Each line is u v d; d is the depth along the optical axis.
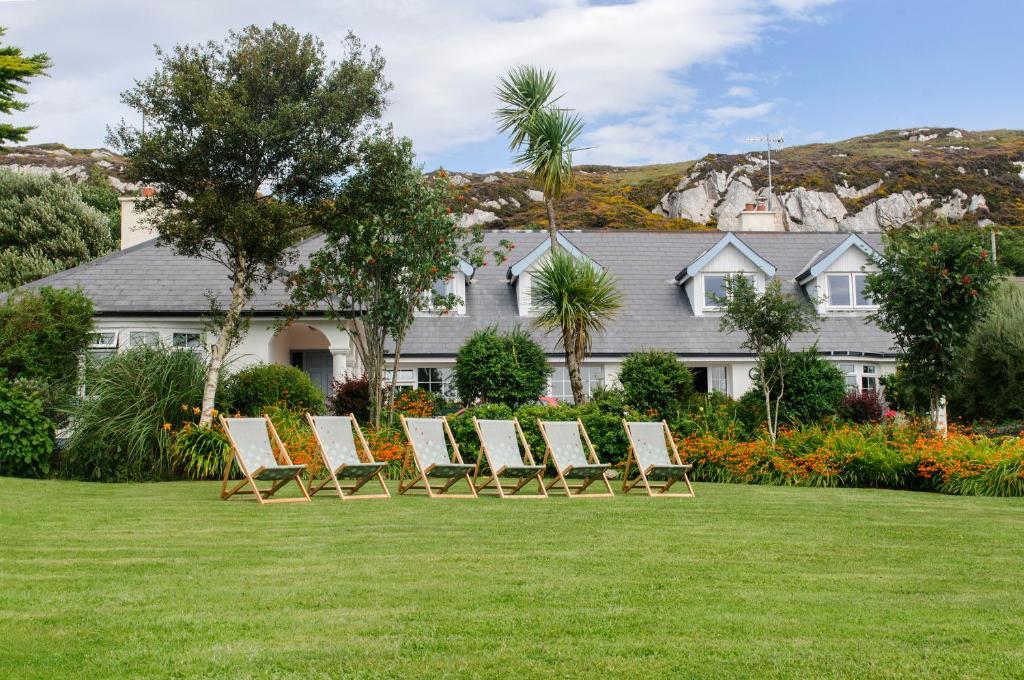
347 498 11.52
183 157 15.38
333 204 16.34
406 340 24.14
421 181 17.61
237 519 9.33
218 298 21.66
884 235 18.50
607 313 18.41
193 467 13.94
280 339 24.31
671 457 15.81
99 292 21.84
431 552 7.42
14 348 15.55
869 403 22.22
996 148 84.06
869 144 98.50
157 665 4.34
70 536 8.11
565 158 19.52
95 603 5.52
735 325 18.38
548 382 24.31
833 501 11.89
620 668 4.39
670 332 24.86
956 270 16.56
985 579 6.64
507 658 4.52
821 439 15.54
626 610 5.49
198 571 6.53
